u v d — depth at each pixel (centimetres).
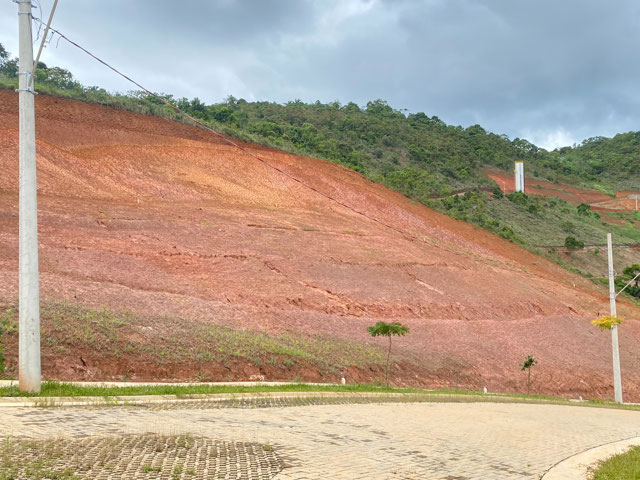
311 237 5172
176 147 6456
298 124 13762
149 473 771
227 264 4056
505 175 14950
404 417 1562
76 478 723
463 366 3625
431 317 4303
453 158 14462
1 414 1125
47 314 2275
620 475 963
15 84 6062
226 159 6675
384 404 1881
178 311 2995
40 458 796
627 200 15150
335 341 3325
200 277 3712
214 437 1055
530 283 6125
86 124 6072
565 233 10894
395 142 14200
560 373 4075
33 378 1441
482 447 1181
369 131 14350
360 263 4828
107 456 838
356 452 1019
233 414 1383
